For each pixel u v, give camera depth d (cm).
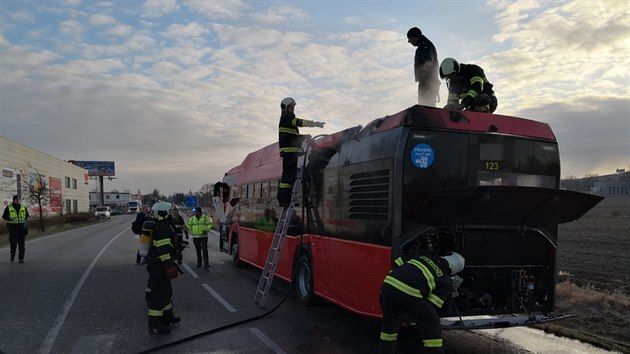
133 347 611
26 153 4225
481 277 621
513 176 630
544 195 530
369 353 597
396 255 562
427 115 594
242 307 848
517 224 599
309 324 739
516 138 636
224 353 595
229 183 1470
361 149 661
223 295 954
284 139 868
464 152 604
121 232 3100
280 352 599
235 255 1361
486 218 575
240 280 1138
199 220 1345
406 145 576
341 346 627
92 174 11650
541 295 642
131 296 928
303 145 875
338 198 718
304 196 854
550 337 680
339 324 740
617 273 1219
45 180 4878
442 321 570
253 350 607
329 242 747
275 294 977
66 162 6050
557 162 663
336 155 735
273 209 1030
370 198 625
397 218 567
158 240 667
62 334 666
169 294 685
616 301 828
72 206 6444
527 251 629
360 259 643
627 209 5372
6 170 3703
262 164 1149
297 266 876
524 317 603
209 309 832
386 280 478
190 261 1509
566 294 898
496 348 632
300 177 859
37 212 4197
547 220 596
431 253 488
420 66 774
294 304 879
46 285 1045
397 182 570
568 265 1372
